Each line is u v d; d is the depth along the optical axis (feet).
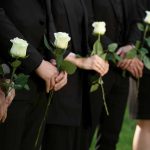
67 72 25.95
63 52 26.02
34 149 26.40
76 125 28.09
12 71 24.95
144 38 31.48
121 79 32.27
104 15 31.04
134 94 34.24
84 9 28.50
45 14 26.50
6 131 24.72
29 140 26.16
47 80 25.66
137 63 31.71
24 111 25.48
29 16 25.95
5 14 25.58
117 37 31.81
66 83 27.91
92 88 28.50
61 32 26.16
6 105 23.67
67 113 27.86
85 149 29.73
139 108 34.01
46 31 26.50
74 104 28.09
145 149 34.42
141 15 32.68
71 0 28.09
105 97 32.40
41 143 28.27
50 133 28.09
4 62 25.44
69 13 27.86
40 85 26.21
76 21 28.14
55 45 25.89
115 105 32.68
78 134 28.81
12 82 24.03
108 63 31.30
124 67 31.58
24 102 25.45
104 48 30.12
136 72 31.86
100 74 28.32
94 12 31.04
